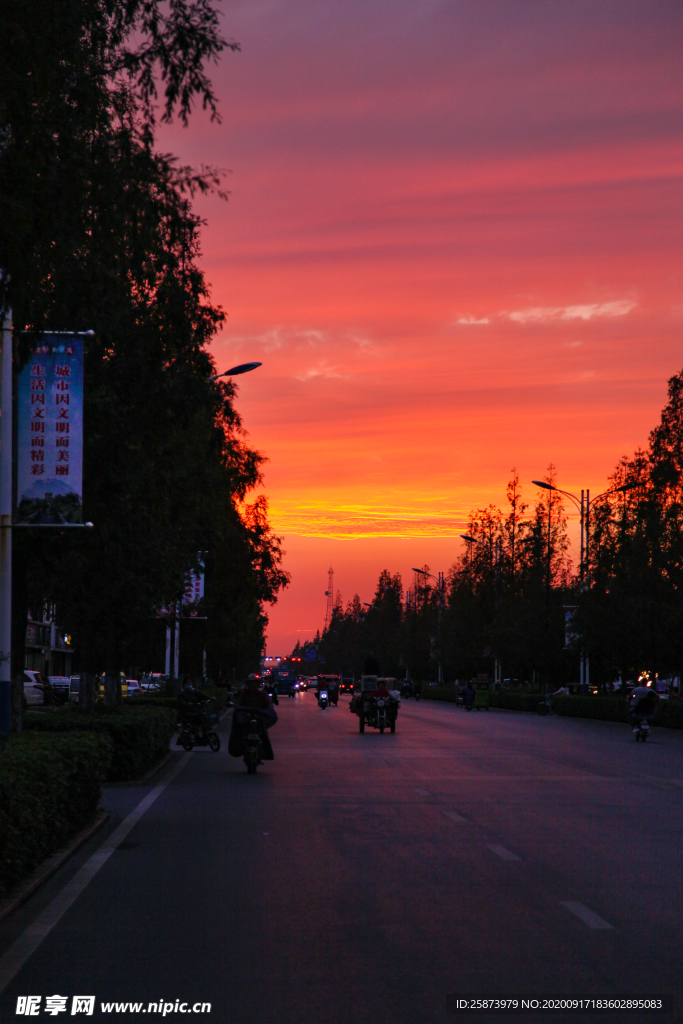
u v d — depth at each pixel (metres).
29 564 31.11
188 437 33.62
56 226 15.09
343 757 38.56
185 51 16.77
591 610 79.75
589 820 20.94
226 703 94.88
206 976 9.78
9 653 22.27
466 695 102.75
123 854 16.66
